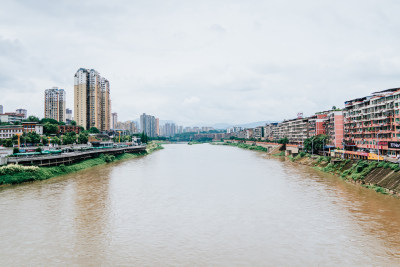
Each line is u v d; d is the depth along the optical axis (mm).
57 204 64812
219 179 98062
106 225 52844
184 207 64312
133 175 106312
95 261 39750
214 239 47062
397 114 99562
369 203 63906
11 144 152625
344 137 139500
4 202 65500
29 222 53594
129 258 40625
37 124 191625
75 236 47812
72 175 103750
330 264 38625
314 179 94500
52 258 40438
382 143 106312
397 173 74125
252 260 40062
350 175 92312
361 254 41094
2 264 38656
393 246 43156
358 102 126062
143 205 65562
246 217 57438
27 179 87500
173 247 44188
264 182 91438
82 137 198250
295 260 39875
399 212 57438
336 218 55406
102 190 79312
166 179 98125
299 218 56219
